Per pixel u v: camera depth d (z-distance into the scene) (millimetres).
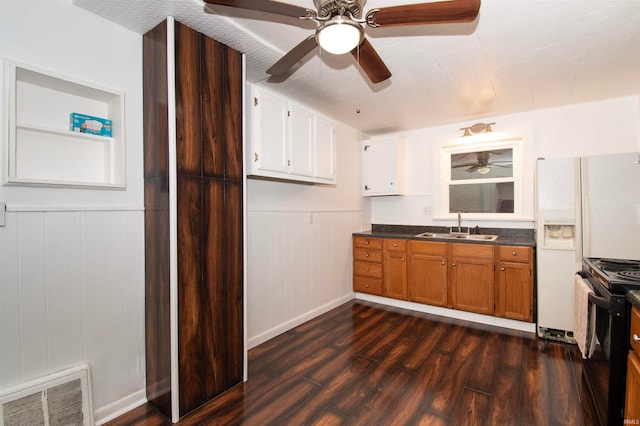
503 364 2277
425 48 2031
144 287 1887
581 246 2578
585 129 3094
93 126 1729
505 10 1641
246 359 2119
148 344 1868
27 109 1553
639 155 2438
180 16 1699
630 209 2457
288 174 2592
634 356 1265
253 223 2672
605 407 1474
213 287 1909
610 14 1670
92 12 1657
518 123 3396
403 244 3537
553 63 2252
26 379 1467
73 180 1694
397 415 1737
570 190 2613
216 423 1688
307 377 2137
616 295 1382
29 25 1468
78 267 1633
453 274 3223
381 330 2941
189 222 1777
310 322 3178
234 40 1964
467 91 2791
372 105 3152
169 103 1690
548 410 1751
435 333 2855
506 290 2951
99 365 1709
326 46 1376
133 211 1841
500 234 3492
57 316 1563
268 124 2393
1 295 1405
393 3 1603
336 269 3703
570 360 2328
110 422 1705
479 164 3674
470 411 1758
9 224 1426
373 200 4438
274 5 1229
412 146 4098
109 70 1733
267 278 2791
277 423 1684
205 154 1866
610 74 2436
